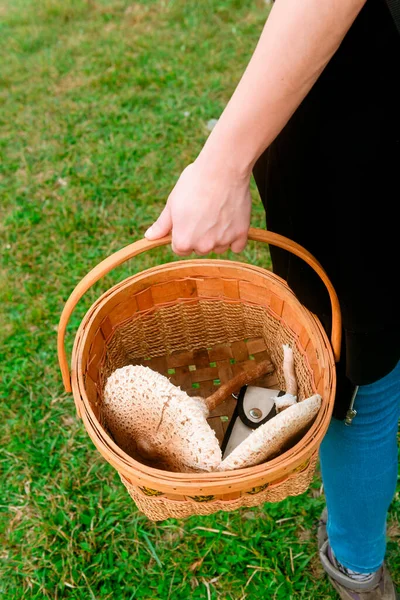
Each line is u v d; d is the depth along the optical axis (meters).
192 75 2.49
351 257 0.70
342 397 0.85
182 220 0.68
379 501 0.95
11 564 1.27
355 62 0.61
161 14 2.90
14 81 2.64
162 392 0.80
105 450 0.73
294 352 0.94
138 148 2.20
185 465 0.79
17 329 1.70
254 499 0.75
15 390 1.56
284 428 0.73
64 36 2.89
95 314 0.90
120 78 2.55
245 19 2.77
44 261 1.88
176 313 1.02
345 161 0.65
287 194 0.76
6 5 3.21
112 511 1.32
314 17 0.53
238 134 0.62
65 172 2.17
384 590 1.13
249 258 1.78
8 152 2.30
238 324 1.05
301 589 1.19
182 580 1.22
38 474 1.40
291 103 0.59
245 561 1.24
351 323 0.75
